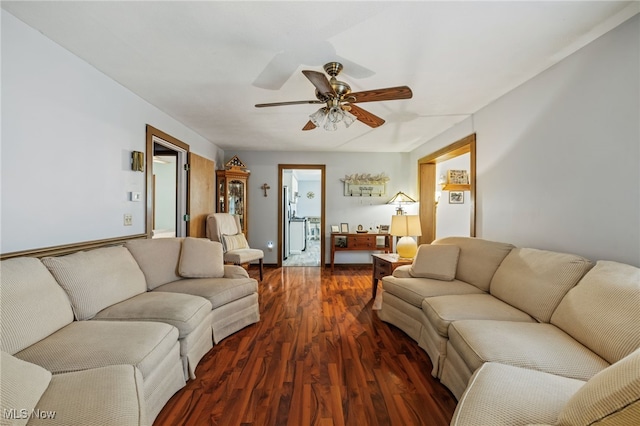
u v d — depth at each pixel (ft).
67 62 6.74
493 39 6.17
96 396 3.57
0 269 4.62
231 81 8.28
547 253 6.66
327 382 6.33
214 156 16.52
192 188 13.41
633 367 2.37
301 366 6.97
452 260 9.25
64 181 6.73
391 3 5.06
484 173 10.27
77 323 5.49
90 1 5.08
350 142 15.85
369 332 8.95
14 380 3.28
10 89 5.55
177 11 5.32
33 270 5.15
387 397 5.84
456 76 7.92
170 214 19.71
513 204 8.83
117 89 8.44
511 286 7.00
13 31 5.55
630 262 5.55
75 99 6.98
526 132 8.27
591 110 6.31
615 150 5.81
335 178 18.60
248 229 18.40
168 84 8.51
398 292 8.98
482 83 8.39
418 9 5.21
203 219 14.66
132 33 6.05
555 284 5.92
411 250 11.76
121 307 6.33
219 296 8.12
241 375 6.59
